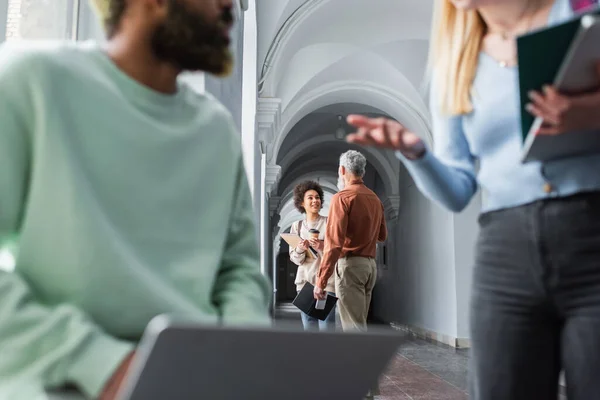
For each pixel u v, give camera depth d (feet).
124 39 4.47
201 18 4.39
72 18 7.34
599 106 3.71
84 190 3.91
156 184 4.34
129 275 3.97
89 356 3.50
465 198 5.51
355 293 13.69
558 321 4.70
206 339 2.77
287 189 78.02
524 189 4.69
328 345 3.01
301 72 33.58
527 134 4.12
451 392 17.34
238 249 5.21
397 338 3.12
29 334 3.53
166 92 4.69
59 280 3.88
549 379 4.75
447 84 5.34
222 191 4.90
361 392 3.34
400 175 50.57
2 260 4.87
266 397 3.14
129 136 4.24
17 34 6.47
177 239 4.42
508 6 4.82
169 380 2.88
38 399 3.46
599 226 4.34
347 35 32.99
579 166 4.40
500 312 4.79
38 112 3.87
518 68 3.83
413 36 33.01
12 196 3.86
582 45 3.43
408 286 46.50
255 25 21.77
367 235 13.73
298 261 15.83
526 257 4.62
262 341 2.87
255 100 21.27
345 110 47.01
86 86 4.12
